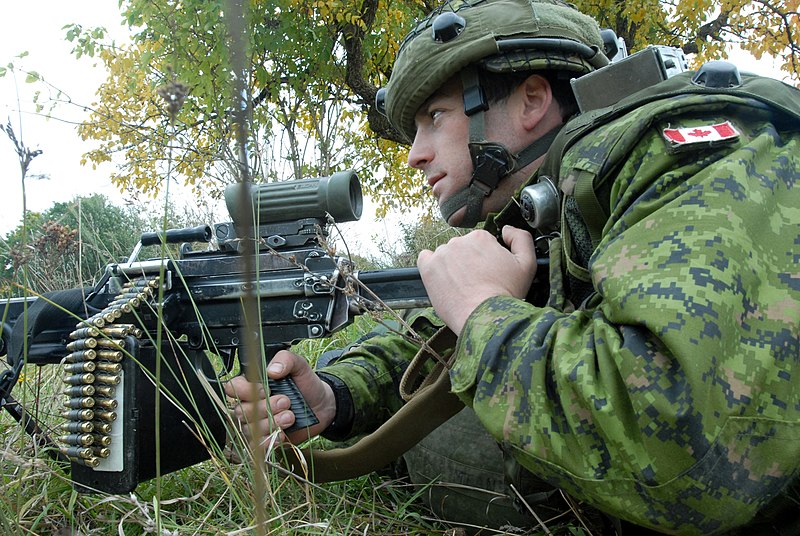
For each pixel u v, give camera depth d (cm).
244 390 173
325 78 845
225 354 193
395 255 499
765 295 107
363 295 182
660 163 120
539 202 152
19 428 194
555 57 177
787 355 103
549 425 113
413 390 220
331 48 816
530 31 176
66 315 188
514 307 129
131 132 675
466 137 186
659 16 918
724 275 103
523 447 114
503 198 185
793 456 101
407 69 185
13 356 186
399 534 169
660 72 153
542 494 160
